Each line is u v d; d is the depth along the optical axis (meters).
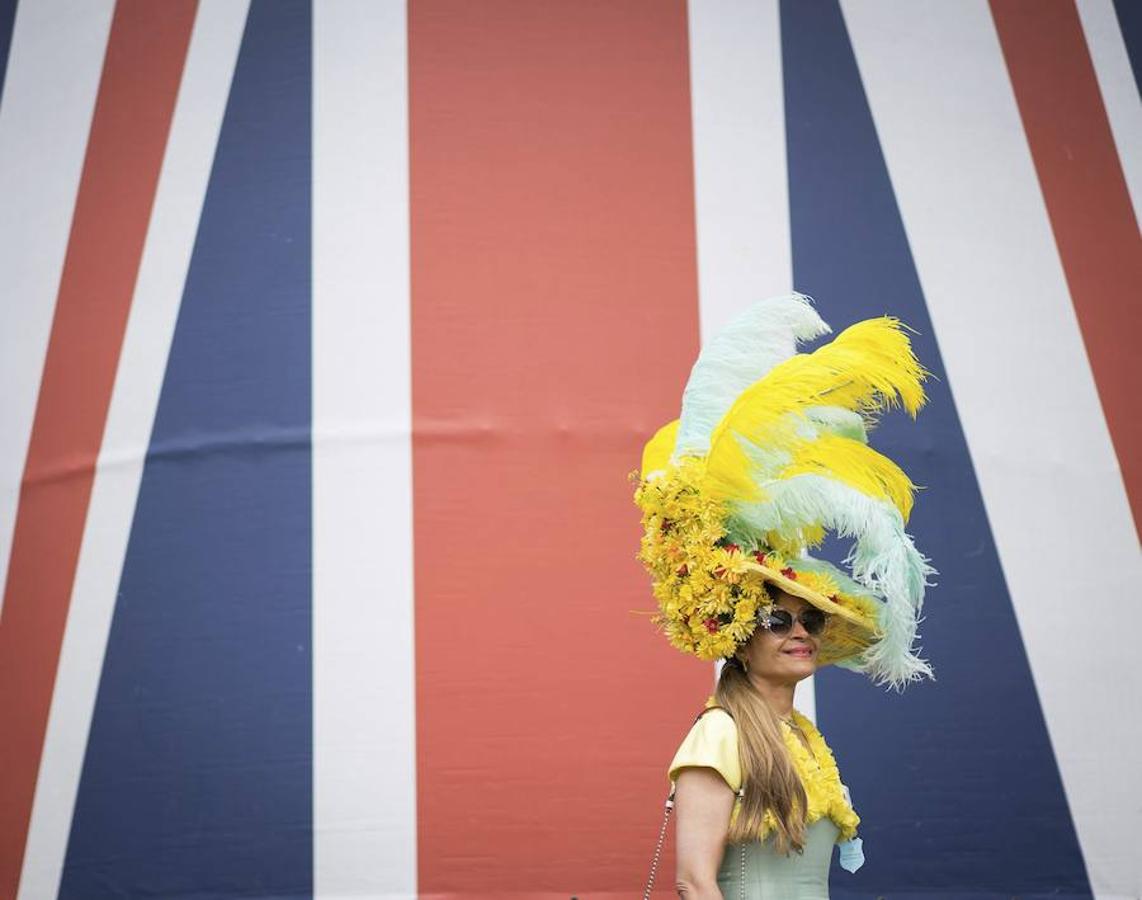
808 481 4.07
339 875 6.30
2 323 7.06
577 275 6.82
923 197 7.00
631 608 6.57
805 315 4.44
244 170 6.96
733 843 3.82
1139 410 6.90
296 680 6.46
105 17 7.25
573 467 6.65
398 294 6.78
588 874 6.31
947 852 6.44
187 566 6.61
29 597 6.71
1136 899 6.48
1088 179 7.12
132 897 6.37
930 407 6.79
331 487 6.61
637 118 6.99
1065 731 6.57
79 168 7.11
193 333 6.82
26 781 6.55
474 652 6.47
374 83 7.00
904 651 4.26
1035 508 6.75
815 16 7.16
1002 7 7.27
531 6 7.09
